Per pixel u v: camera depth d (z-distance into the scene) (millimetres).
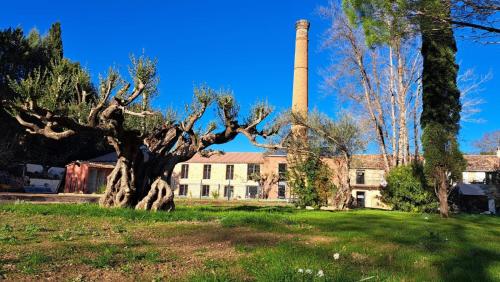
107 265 6082
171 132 18938
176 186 65750
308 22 57656
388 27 11266
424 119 25375
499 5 10055
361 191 56219
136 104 19766
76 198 28344
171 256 7012
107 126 16172
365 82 38906
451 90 25109
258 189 59219
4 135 45531
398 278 5559
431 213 27703
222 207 24328
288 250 7566
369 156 58562
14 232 9227
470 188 49500
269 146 20516
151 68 16859
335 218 17594
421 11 10609
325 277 5133
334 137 29969
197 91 18750
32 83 15297
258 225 12672
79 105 17312
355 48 38031
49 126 15914
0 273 5410
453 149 24234
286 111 29562
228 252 7547
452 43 25203
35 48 50344
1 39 45906
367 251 8008
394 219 18641
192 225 12250
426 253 8023
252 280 5316
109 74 16406
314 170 27578
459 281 5586
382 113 39281
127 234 9719
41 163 51531
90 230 10156
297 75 56344
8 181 42938
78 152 56781
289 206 29484
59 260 6297
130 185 17453
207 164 65688
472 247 9352
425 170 24953
